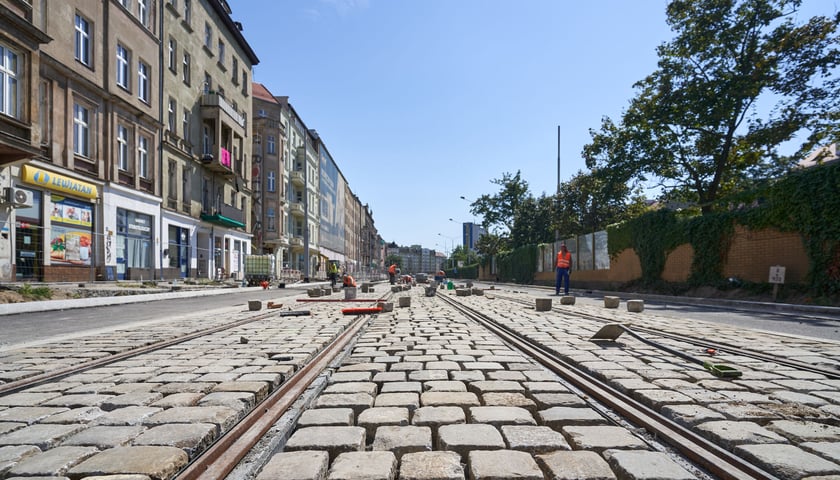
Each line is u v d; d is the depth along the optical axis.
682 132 23.39
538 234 44.50
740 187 22.61
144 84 23.73
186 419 2.79
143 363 4.67
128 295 15.88
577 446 2.52
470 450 2.45
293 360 4.66
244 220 37.50
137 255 22.48
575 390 3.62
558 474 2.10
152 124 24.05
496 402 3.27
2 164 14.01
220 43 34.25
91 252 19.05
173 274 25.56
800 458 2.22
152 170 24.09
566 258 17.33
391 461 2.24
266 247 46.94
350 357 5.02
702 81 22.27
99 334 6.95
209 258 30.53
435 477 2.09
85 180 18.70
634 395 3.43
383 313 10.48
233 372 4.09
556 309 11.16
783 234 14.14
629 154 24.94
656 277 20.28
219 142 30.28
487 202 55.03
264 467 2.18
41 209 16.53
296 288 29.62
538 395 3.45
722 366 4.02
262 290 26.30
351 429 2.71
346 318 9.07
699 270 17.53
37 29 14.71
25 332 7.90
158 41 24.53
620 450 2.41
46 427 2.74
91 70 19.25
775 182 14.64
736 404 3.11
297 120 54.47
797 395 3.37
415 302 14.99
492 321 8.51
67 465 2.17
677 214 19.62
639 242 21.56
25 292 12.55
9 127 14.16
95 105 19.48
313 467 2.17
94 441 2.49
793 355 4.96
